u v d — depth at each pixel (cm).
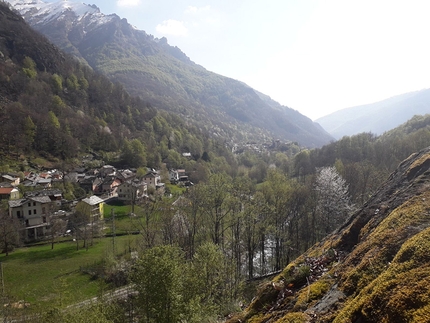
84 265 5028
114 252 5034
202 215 3894
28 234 6469
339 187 4244
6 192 7231
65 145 11119
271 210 3750
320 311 848
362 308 680
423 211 997
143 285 1766
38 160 9919
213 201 3603
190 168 12325
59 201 7575
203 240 3862
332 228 4122
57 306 2770
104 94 16888
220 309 2039
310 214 4609
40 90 13238
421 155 1627
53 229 6312
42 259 5419
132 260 4206
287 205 4316
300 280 1185
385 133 11256
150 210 5128
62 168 10025
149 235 4347
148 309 1742
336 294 882
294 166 10144
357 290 832
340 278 966
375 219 1268
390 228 1003
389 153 6962
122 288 3862
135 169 11162
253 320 1105
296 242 4453
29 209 6506
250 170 11431
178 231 4156
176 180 11625
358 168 5578
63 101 13950
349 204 4444
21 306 3462
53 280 4494
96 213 7250
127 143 12031
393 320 580
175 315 1683
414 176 1428
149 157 12262
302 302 967
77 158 11306
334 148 9519
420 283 611
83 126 12775
